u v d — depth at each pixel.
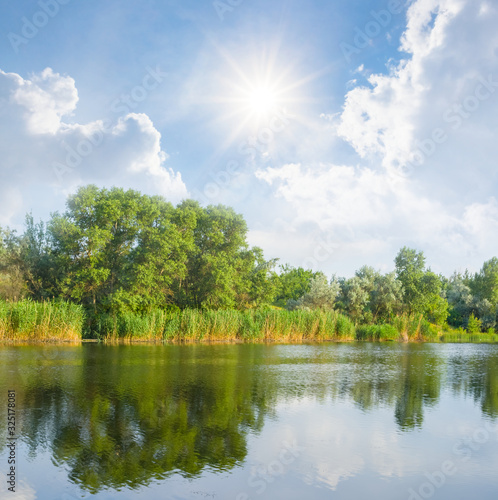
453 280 152.25
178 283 72.12
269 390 22.95
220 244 74.31
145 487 10.96
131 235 63.25
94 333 51.56
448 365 37.19
